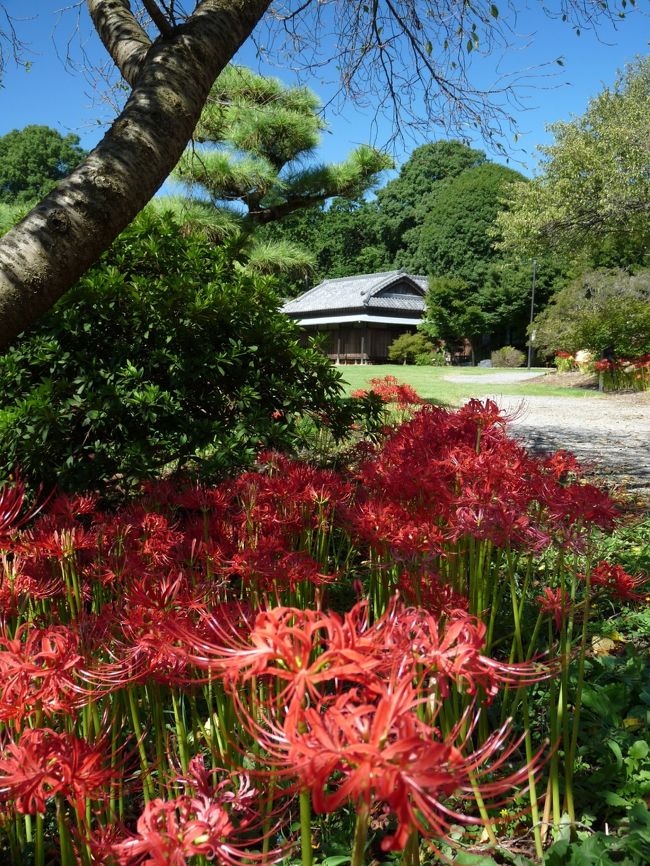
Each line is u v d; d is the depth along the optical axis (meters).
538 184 22.25
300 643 0.86
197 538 2.28
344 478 4.17
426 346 42.75
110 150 2.77
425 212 51.91
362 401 5.09
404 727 0.78
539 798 1.87
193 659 0.94
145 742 2.12
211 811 1.05
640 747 2.09
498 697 2.46
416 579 1.99
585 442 9.81
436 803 0.78
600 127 21.05
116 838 1.35
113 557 2.04
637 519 4.84
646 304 21.34
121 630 1.62
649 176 20.28
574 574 2.05
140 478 3.93
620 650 3.05
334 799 0.74
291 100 11.68
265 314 4.74
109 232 2.77
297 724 0.85
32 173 40.28
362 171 12.55
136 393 4.04
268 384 4.69
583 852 1.69
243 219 11.77
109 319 4.37
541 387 20.77
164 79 2.94
